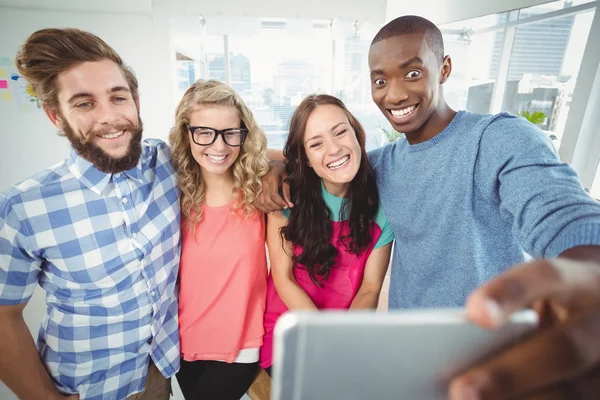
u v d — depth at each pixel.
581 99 2.29
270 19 3.23
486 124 0.74
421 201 0.87
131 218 0.90
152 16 2.84
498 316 0.24
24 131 2.88
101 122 0.79
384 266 1.14
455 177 0.78
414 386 0.27
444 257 0.84
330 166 0.99
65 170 0.86
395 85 0.82
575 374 0.27
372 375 0.27
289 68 3.55
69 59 0.75
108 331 0.93
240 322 1.07
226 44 3.33
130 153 0.85
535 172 0.60
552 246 0.47
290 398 0.26
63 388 0.95
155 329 0.99
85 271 0.87
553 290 0.26
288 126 1.10
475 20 3.17
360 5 3.27
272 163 1.19
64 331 0.92
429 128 0.86
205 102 0.97
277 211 1.09
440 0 3.21
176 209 1.01
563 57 2.54
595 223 0.42
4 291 0.82
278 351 0.25
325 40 3.50
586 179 2.45
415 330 0.26
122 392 1.00
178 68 3.31
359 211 1.06
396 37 0.79
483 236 0.77
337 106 1.00
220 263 1.04
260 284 1.14
